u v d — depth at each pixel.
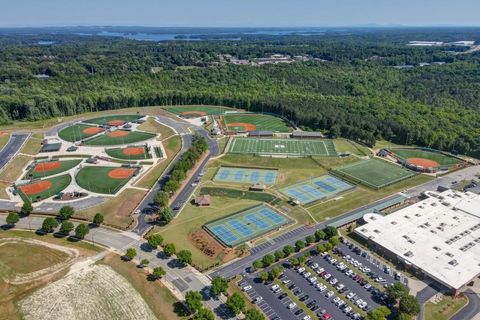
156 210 141.75
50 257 113.50
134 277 105.69
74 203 145.75
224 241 123.50
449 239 122.81
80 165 181.88
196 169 181.12
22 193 153.75
